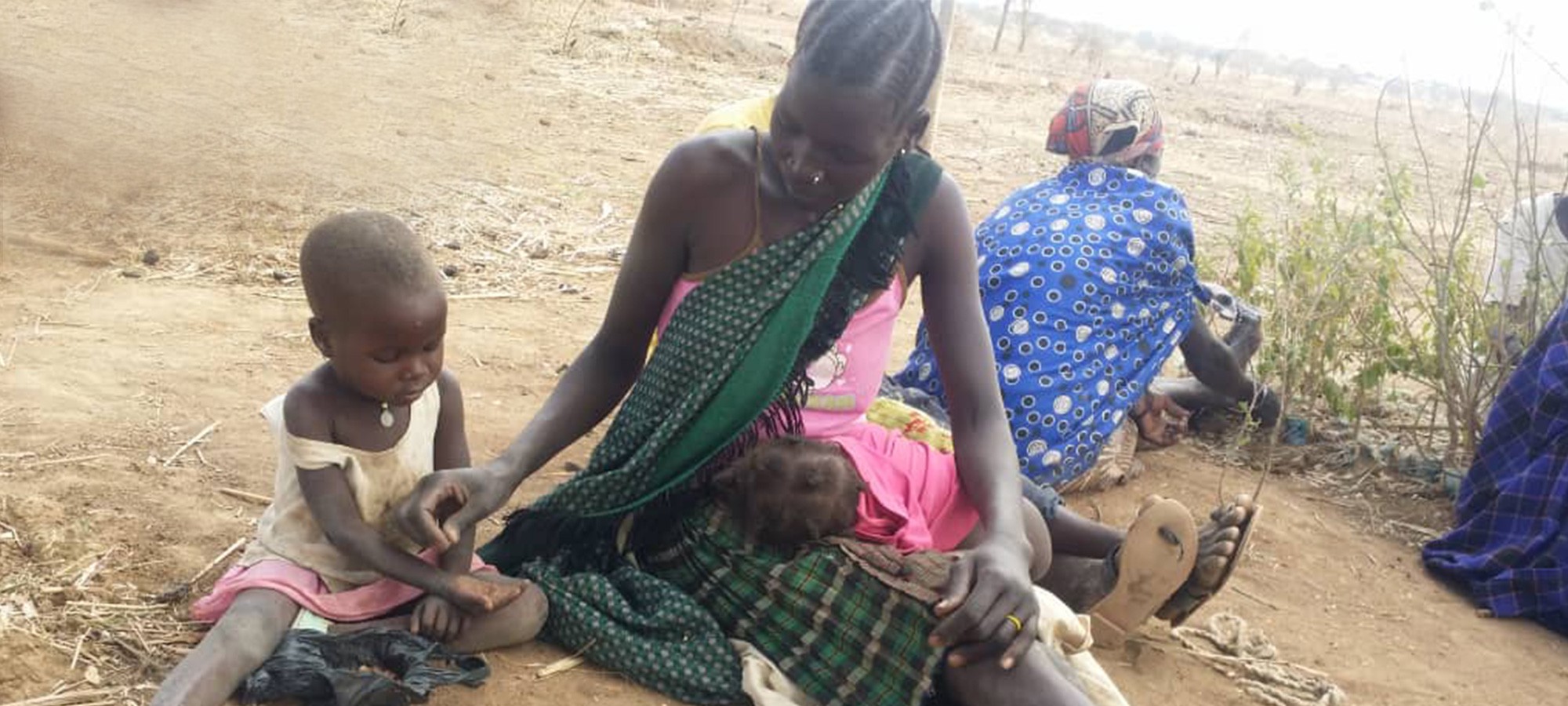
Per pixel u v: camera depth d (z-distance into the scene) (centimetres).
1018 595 311
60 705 302
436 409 346
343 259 304
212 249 652
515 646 346
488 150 913
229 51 1123
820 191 328
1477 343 578
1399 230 609
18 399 451
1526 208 595
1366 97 2086
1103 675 343
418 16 1394
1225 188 1154
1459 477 547
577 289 664
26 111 852
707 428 342
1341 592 461
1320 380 591
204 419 457
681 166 344
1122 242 488
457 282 653
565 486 361
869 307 353
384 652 323
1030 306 477
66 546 363
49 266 607
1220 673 396
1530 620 455
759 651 338
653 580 352
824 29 306
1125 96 504
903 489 353
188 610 344
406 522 319
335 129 907
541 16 1485
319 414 323
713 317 342
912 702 318
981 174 1090
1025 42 2206
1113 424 483
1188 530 367
